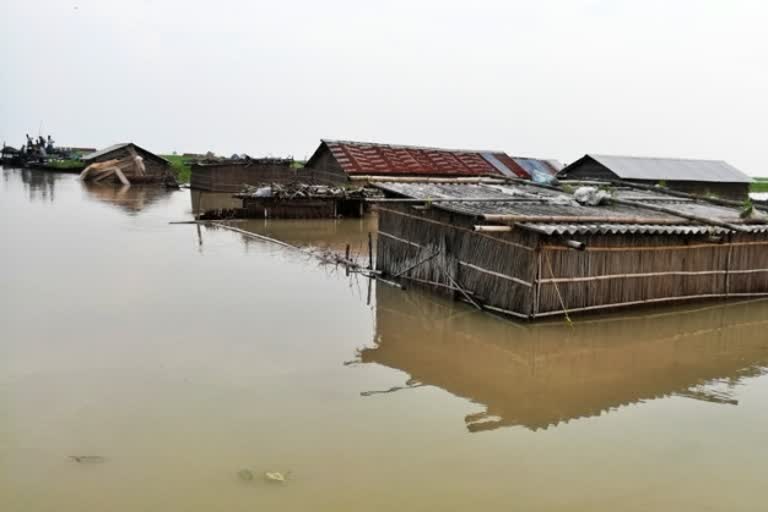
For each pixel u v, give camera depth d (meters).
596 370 10.96
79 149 98.12
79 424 8.13
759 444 8.20
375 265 19.22
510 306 13.52
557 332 12.97
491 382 10.21
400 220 17.33
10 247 20.23
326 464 7.28
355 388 9.70
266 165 45.88
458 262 15.06
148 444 7.64
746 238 16.08
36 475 6.86
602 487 7.02
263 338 11.98
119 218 29.25
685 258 15.14
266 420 8.40
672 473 7.39
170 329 12.29
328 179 40.22
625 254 14.09
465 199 16.06
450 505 6.52
